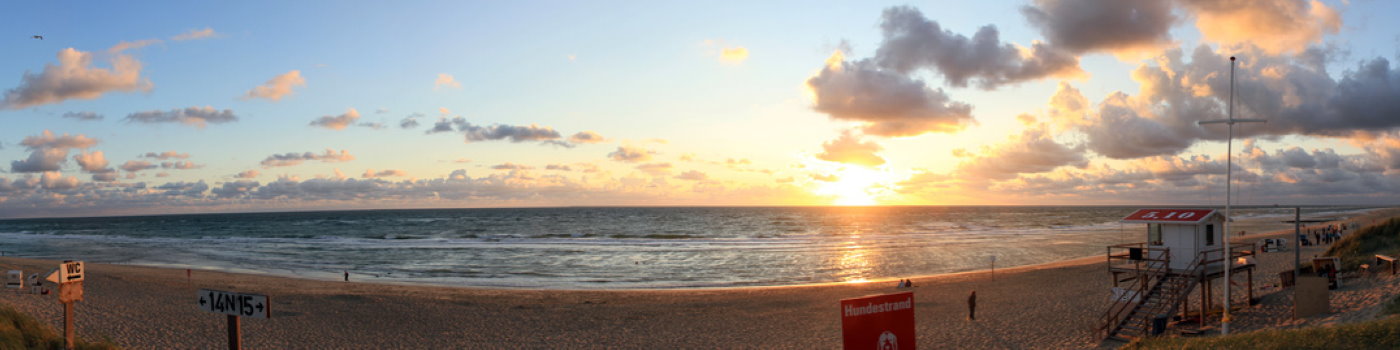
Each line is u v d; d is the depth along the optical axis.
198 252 89.12
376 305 39.44
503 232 140.88
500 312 37.34
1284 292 29.88
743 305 39.53
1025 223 174.25
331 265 69.25
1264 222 148.50
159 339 28.83
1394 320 15.63
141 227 198.75
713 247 91.38
